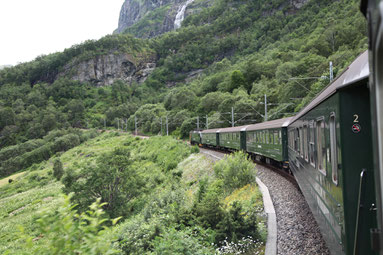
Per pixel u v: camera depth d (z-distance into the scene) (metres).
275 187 15.62
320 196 7.23
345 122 4.67
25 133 168.75
